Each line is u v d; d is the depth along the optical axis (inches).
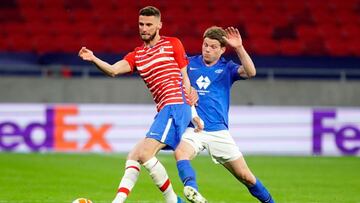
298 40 2925.7
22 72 2598.4
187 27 2938.0
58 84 2458.2
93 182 1643.7
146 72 1066.1
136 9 3041.3
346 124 2287.2
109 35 2903.5
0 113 2223.2
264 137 2278.5
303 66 2773.1
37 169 1845.5
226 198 1438.2
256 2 3083.2
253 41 2903.5
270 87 2476.6
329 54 2888.8
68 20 2979.8
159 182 1049.5
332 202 1397.6
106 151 2252.7
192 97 1098.1
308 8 3070.9
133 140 2262.6
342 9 3078.2
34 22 2962.6
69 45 2856.8
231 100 2468.0
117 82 2463.1
